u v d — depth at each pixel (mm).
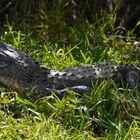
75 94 11828
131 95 11688
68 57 13562
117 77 12367
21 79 11891
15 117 11258
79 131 10555
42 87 11945
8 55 11898
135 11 16562
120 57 14000
